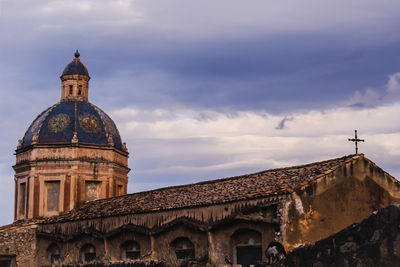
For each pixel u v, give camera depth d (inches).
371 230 387.5
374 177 928.9
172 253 1008.2
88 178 1437.0
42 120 1502.2
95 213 1190.3
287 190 827.4
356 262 396.2
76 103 1544.0
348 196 887.1
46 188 1434.5
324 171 879.1
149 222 1047.0
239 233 904.9
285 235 810.8
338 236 414.9
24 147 1465.3
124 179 1545.3
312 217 842.2
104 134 1504.7
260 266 581.3
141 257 1056.2
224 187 1029.2
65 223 1234.0
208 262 886.4
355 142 958.4
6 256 1254.9
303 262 451.8
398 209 369.7
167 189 1206.3
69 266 997.2
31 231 1296.8
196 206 963.3
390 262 371.9
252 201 872.3
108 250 1120.8
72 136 1461.6
